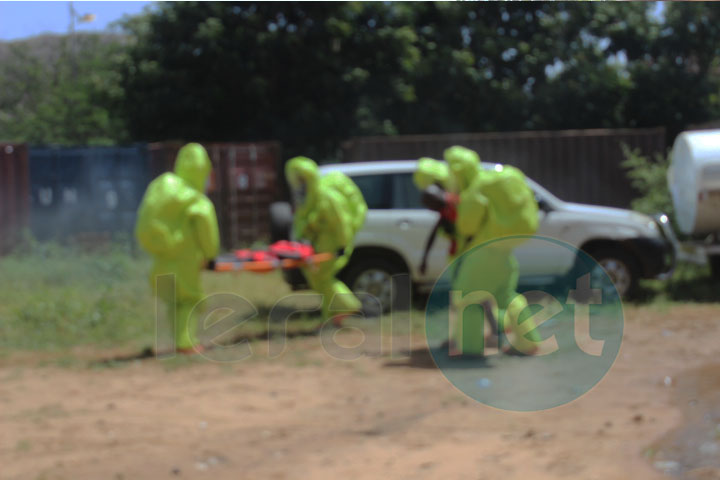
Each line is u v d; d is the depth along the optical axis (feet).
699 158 39.63
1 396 23.90
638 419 20.40
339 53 66.85
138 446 19.19
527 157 56.44
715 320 33.68
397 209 36.01
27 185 51.67
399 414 21.49
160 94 65.72
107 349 30.45
